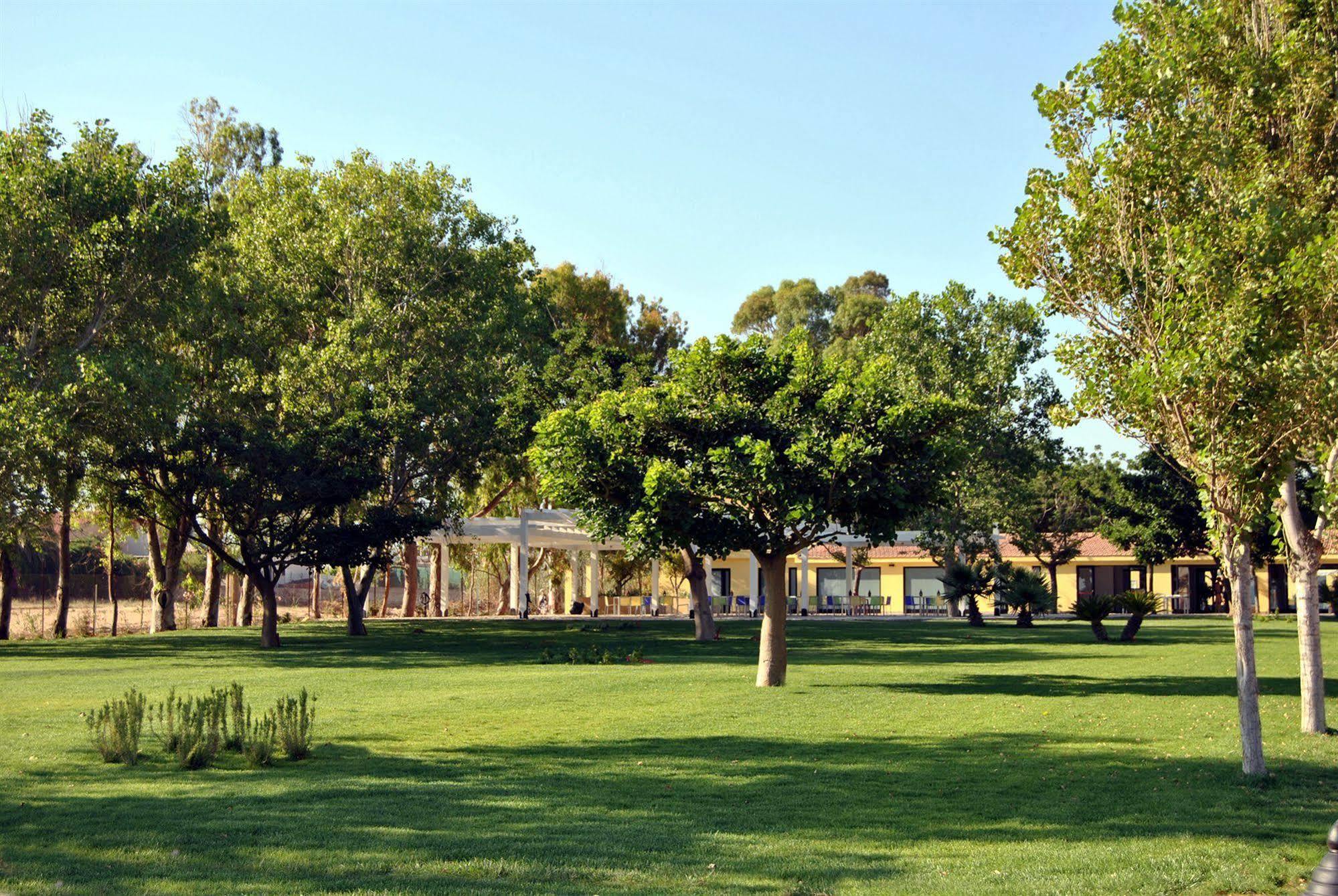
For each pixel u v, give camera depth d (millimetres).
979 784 10570
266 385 35500
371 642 33438
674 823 8906
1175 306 10945
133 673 22531
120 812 9234
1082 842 8359
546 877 7293
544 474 18750
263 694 18281
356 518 38469
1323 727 13438
